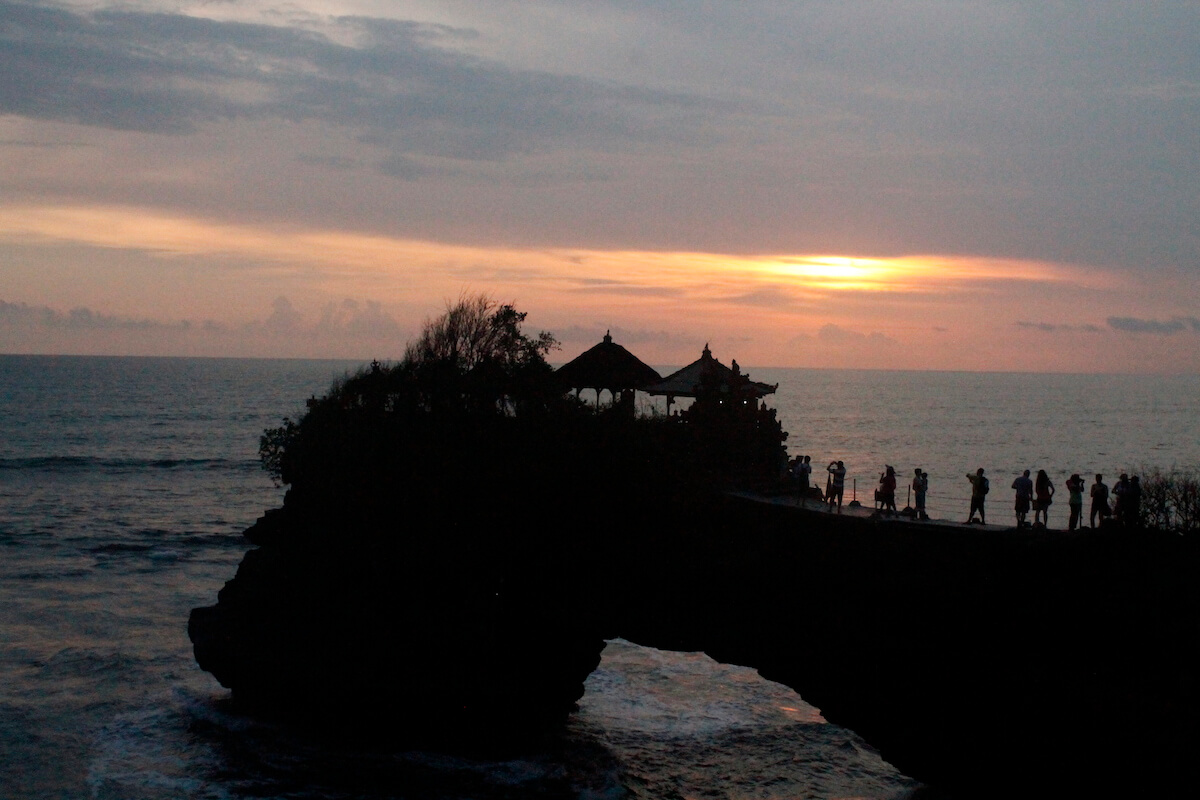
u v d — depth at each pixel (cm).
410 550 2788
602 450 2864
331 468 2992
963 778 2316
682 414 3322
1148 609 2230
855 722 2511
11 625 3850
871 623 2536
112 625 3888
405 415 3014
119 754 2636
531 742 2672
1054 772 2180
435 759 2578
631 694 3278
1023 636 2325
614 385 3459
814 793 2556
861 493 6638
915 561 2530
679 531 2822
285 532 3111
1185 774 2022
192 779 2498
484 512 2784
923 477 2836
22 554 5241
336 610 2809
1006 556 2430
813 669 2577
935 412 19375
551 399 3048
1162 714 2069
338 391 3238
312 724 2695
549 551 2786
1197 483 2844
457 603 2758
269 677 2755
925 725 2384
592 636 2830
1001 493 7269
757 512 2859
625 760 2723
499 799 2456
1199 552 2323
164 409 17362
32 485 8112
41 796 2391
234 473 9275
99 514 6700
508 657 2692
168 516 6719
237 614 2962
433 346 3139
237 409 17800
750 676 3481
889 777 2666
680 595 2755
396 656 2681
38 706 2966
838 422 15950
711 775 2653
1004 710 2275
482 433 2909
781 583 2691
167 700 3027
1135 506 2461
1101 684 2173
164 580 4738
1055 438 13525
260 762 2578
